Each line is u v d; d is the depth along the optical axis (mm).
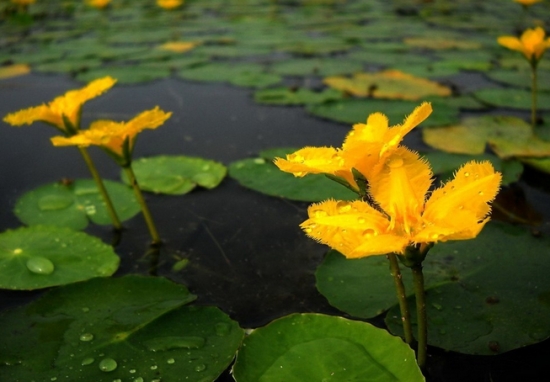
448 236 142
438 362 190
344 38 658
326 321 192
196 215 271
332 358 181
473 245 234
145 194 289
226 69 511
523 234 239
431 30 713
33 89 468
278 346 187
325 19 810
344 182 164
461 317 203
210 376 183
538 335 194
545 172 299
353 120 373
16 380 182
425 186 159
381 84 451
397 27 738
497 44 617
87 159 253
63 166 323
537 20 739
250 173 301
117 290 220
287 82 480
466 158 311
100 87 233
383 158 158
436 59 552
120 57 573
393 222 153
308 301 219
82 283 222
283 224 264
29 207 276
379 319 207
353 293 217
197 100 433
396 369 174
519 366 188
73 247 241
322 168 157
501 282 215
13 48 640
